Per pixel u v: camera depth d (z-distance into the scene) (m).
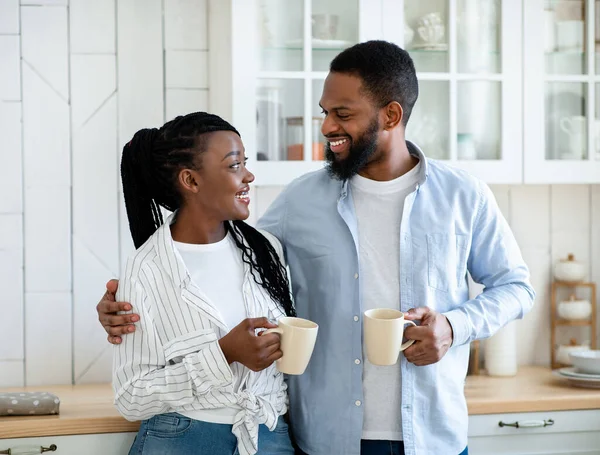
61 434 2.06
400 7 2.51
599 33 2.61
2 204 2.57
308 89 2.47
